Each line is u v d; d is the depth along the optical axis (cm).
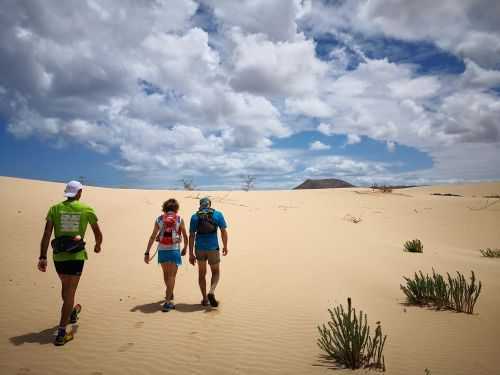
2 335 456
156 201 1941
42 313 550
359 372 369
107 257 967
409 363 392
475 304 649
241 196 2853
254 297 653
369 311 591
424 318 562
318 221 2092
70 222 452
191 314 552
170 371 365
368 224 2375
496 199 3419
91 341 442
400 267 993
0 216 1338
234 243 1231
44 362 380
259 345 440
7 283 720
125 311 563
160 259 575
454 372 370
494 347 441
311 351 426
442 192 5331
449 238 2231
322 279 798
